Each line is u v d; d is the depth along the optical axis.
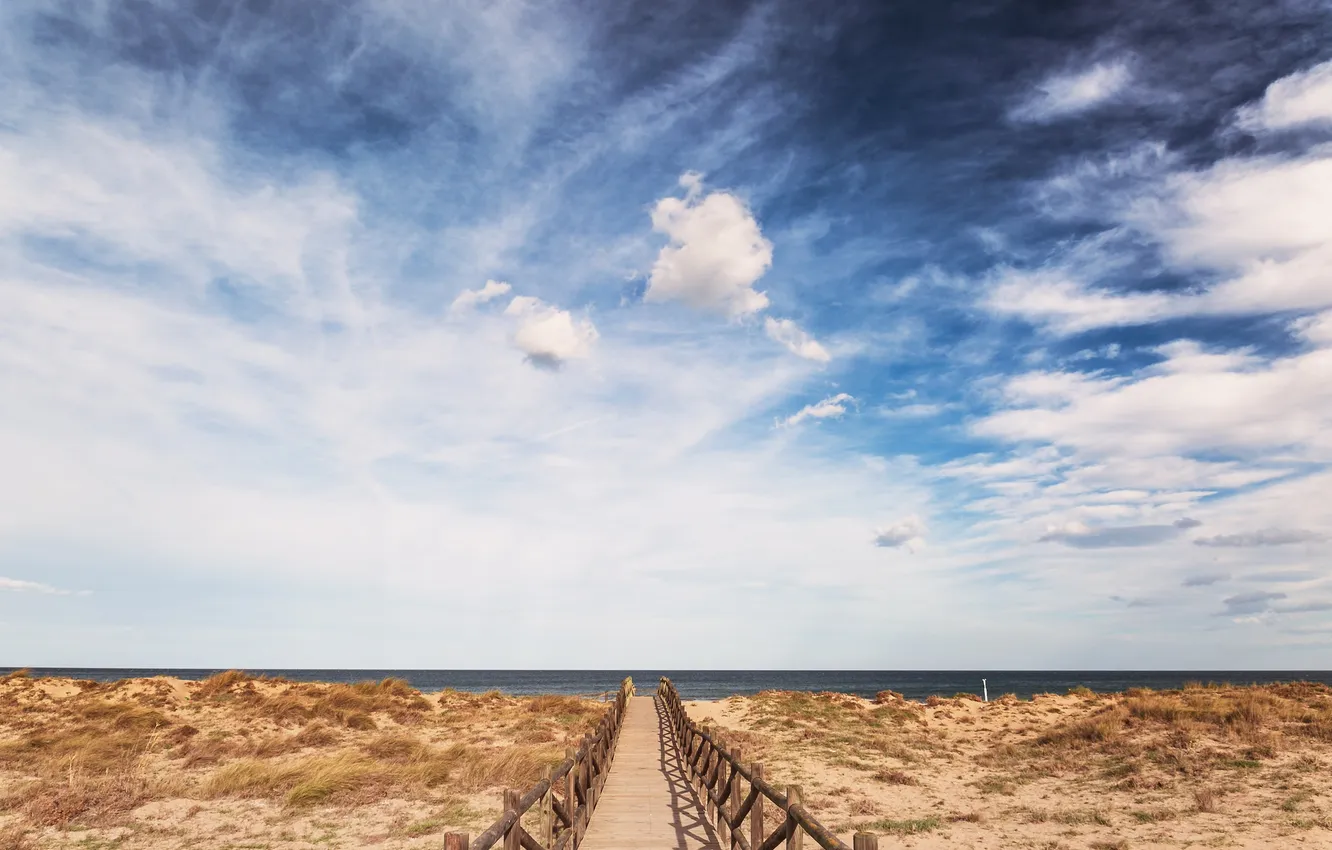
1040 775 16.33
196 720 21.62
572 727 24.42
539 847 7.11
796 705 29.19
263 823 11.77
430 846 10.51
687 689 103.62
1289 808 11.81
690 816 11.77
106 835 11.00
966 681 144.25
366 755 16.73
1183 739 16.73
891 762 18.47
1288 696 22.33
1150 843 10.68
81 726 19.48
